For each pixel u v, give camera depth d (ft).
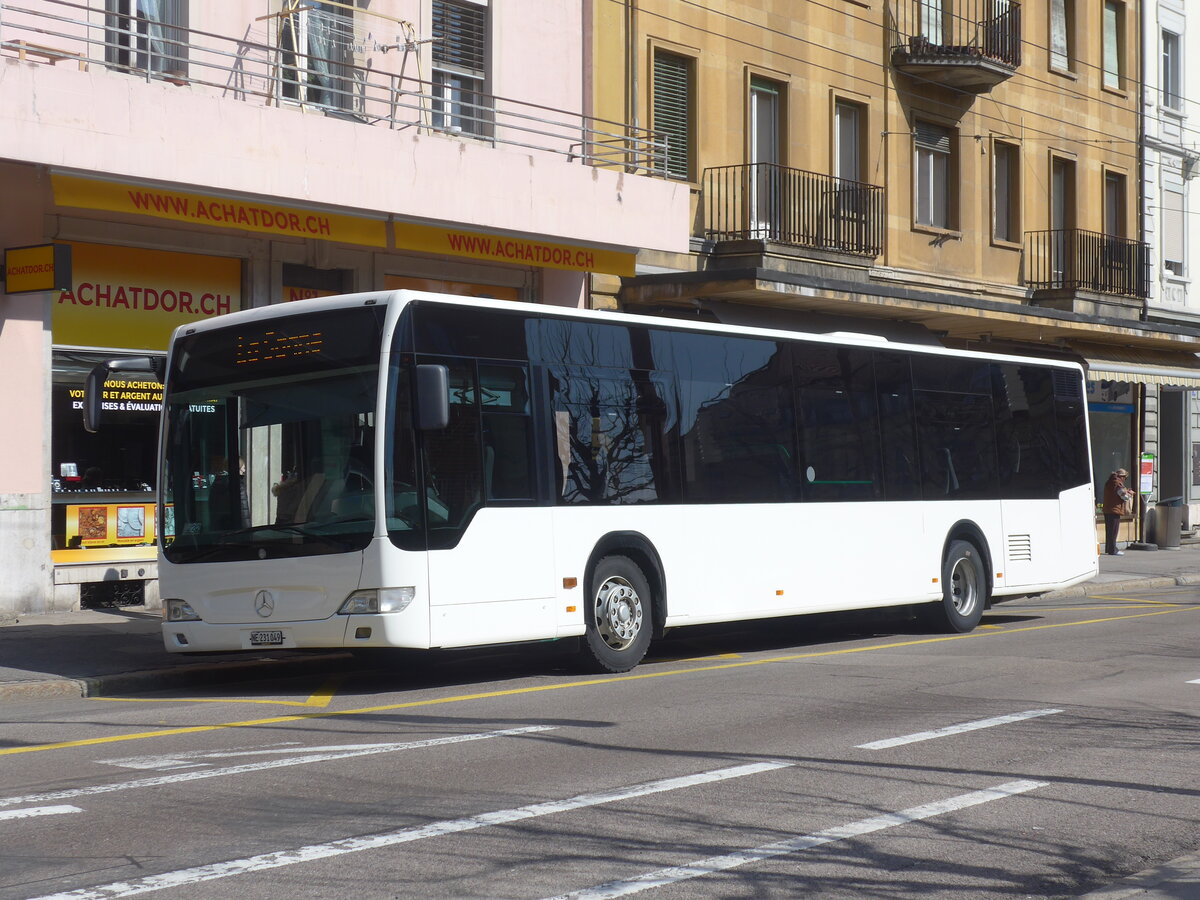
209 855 20.27
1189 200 124.36
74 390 54.85
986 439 57.52
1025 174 105.91
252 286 60.29
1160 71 121.19
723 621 45.50
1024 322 92.99
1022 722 32.17
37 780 25.77
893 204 93.45
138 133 51.13
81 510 55.01
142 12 56.34
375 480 36.63
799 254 83.46
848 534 50.39
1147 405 115.03
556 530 40.42
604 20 75.15
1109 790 25.35
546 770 26.53
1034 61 106.93
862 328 87.66
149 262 57.06
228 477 39.09
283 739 30.27
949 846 21.42
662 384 44.47
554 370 41.16
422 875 19.30
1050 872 20.15
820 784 25.46
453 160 61.31
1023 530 58.85
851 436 51.19
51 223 53.78
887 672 41.42
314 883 18.86
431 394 36.17
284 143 55.42
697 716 33.01
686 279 75.51
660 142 78.84
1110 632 53.93
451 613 37.42
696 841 21.35
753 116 85.10
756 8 84.23
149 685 40.45
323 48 62.44
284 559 37.60
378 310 37.47
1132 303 113.50
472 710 34.32
